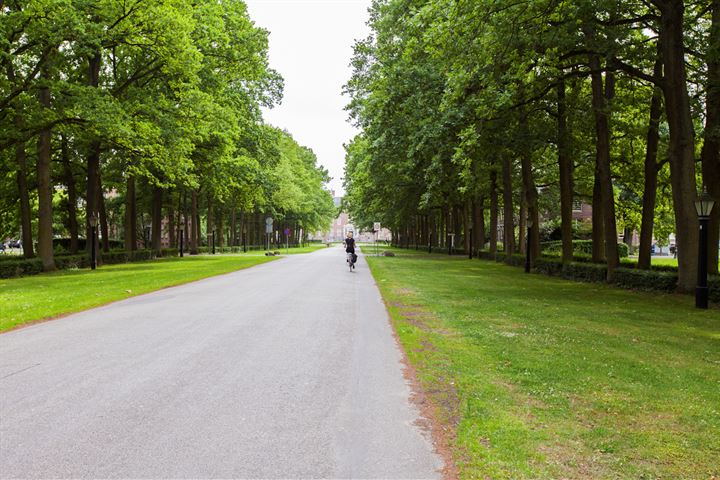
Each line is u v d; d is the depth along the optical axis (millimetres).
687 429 4672
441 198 38438
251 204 48719
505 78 16781
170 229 57750
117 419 4895
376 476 3748
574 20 15062
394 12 25109
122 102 25156
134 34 23594
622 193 33344
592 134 23297
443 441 4422
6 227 41000
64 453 4109
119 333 9219
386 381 6273
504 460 3953
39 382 6137
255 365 7000
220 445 4293
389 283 18750
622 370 6734
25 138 23625
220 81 30953
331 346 8242
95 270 25891
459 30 15602
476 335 8969
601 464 3912
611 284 18688
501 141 21234
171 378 6332
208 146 35000
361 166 39656
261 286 17859
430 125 22219
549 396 5543
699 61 18062
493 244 38781
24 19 20281
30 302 12930
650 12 17312
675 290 15750
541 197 45125
